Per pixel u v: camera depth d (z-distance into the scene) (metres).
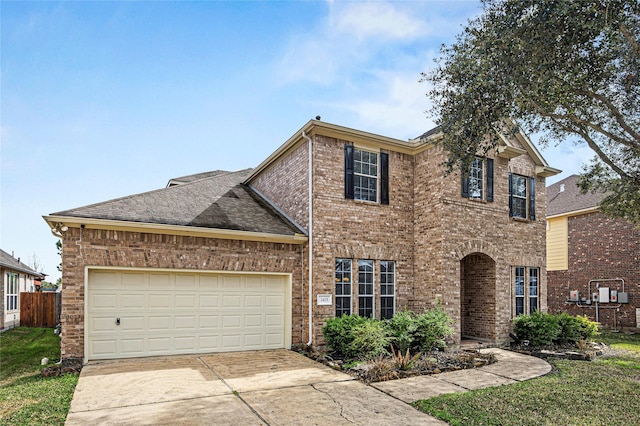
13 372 9.83
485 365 10.34
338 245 12.36
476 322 14.39
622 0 6.86
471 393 7.68
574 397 7.48
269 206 15.02
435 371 9.43
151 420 6.18
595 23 6.66
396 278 13.27
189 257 11.18
